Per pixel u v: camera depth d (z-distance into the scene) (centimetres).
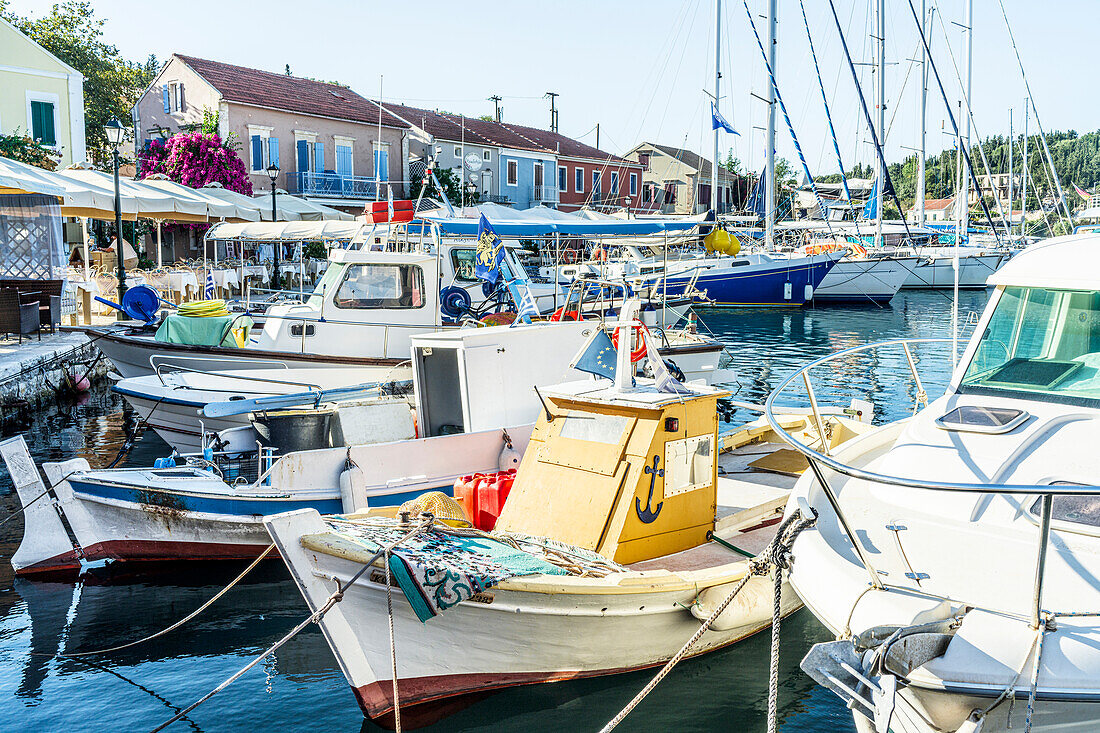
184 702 606
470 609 559
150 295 1394
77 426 1408
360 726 581
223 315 1324
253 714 592
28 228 1923
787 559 453
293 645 696
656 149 6438
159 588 799
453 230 1346
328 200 3809
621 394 694
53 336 1773
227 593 789
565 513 682
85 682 632
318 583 563
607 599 575
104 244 2988
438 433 1003
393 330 1281
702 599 618
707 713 600
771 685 425
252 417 951
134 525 827
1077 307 534
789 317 3216
